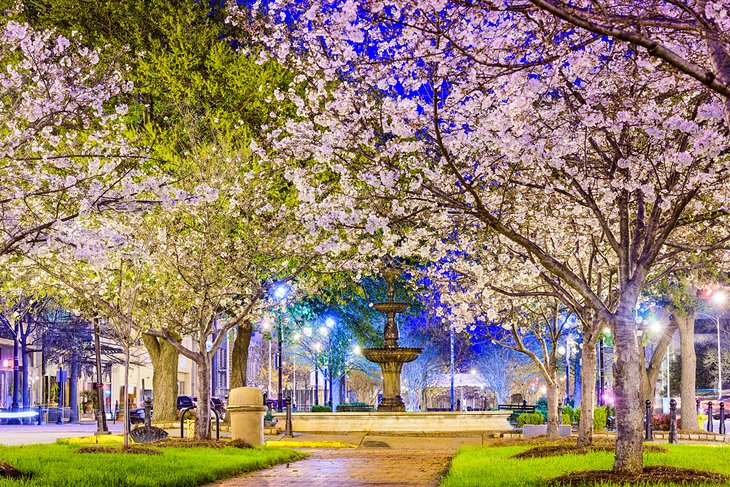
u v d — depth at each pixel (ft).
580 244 61.82
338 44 41.16
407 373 218.38
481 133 45.29
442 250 59.16
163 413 111.75
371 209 47.98
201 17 107.55
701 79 25.26
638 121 41.19
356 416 99.14
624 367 42.42
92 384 227.40
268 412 121.60
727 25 30.73
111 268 61.31
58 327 185.47
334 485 44.42
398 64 40.27
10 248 44.93
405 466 57.47
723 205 47.01
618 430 42.14
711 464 49.06
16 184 45.32
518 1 31.83
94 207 45.50
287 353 239.30
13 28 45.50
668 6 35.99
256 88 94.68
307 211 52.03
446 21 36.58
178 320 71.31
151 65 98.12
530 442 74.95
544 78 43.75
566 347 173.68
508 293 53.78
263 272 84.64
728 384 229.25
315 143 49.39
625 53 40.27
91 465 49.37
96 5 105.29
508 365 228.84
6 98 49.44
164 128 100.42
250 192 71.36
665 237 42.98
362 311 123.44
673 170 42.24
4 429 137.18
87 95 47.91
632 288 43.19
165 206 46.70
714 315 185.88
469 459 56.70
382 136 50.57
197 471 46.75
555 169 48.80
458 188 51.80
